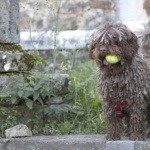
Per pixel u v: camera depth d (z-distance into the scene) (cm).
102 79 988
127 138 1012
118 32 944
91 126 1140
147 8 1825
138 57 988
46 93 1103
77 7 1917
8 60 1105
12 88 1092
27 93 1084
